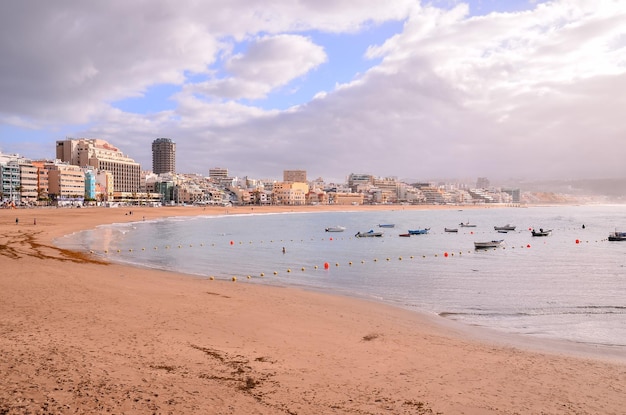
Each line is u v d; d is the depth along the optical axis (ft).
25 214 440.86
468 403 39.24
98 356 45.03
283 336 60.64
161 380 39.63
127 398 34.73
